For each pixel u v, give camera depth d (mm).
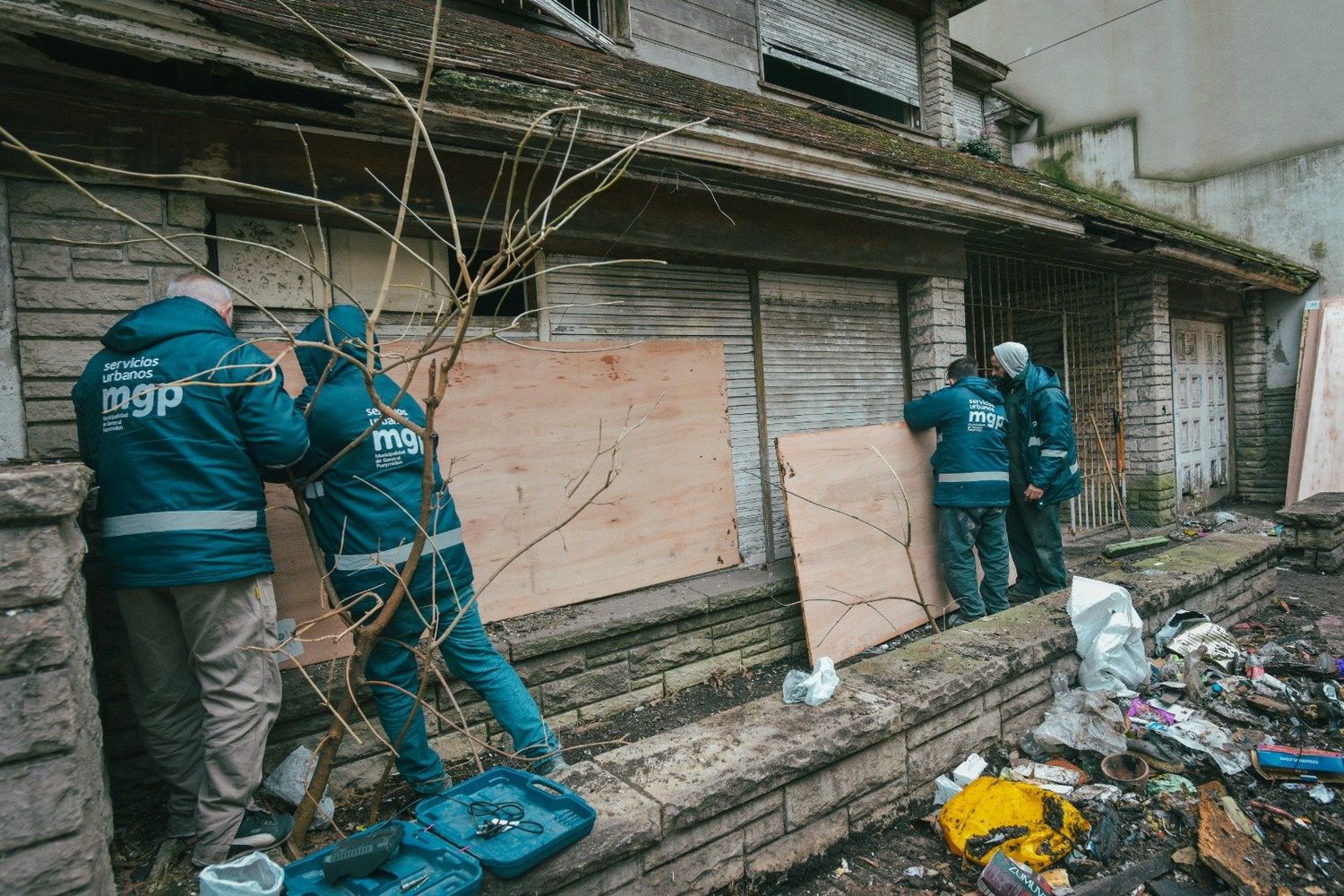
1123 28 10406
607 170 3666
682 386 4277
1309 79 8945
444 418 3416
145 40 2232
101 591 2576
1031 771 3027
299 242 3141
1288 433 9312
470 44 3557
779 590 4316
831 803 2596
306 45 2465
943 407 4680
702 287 4535
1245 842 2537
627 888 2078
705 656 4035
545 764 2631
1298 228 9141
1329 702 3494
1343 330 8672
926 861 2596
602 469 3918
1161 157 10180
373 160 3105
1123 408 7797
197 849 2215
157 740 2328
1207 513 8648
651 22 5465
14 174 2436
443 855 1871
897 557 4730
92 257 2582
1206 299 8734
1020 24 11414
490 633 3434
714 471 4402
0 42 2213
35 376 2504
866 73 7078
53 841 1542
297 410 2459
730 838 2324
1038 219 5441
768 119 4559
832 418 5176
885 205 4684
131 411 2152
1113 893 2342
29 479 1508
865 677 3049
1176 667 3863
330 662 3002
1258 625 4781
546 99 3012
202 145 2736
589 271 4051
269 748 2818
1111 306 7785
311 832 2604
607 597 3938
